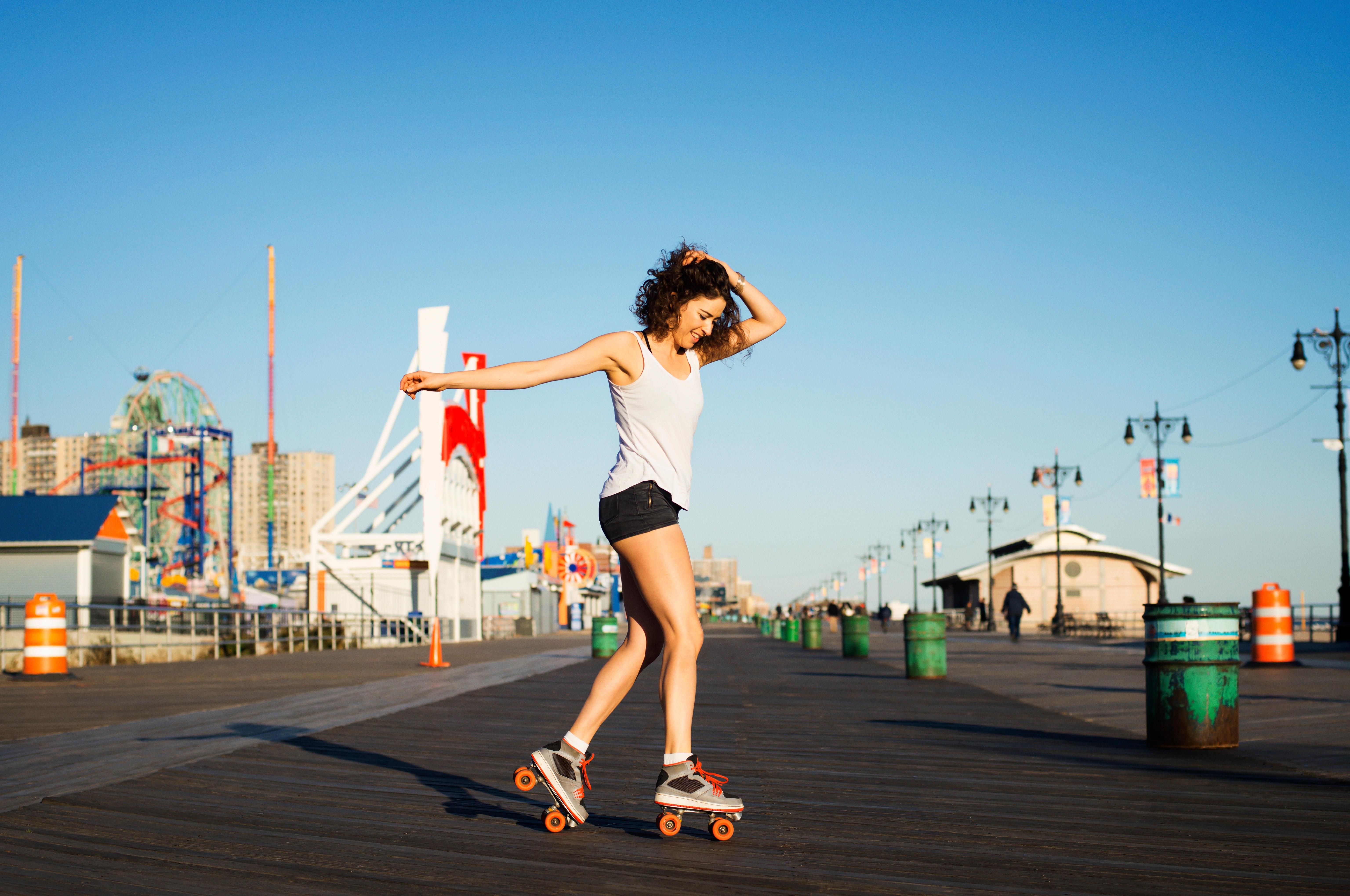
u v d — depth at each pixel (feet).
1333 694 38.32
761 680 49.93
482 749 21.99
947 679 50.78
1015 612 128.16
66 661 52.60
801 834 13.56
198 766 18.99
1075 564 224.33
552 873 11.32
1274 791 17.21
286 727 26.61
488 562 265.13
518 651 97.45
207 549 323.57
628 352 12.69
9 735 24.99
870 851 12.60
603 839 13.09
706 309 12.85
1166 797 16.60
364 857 11.97
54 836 12.89
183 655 88.94
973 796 16.70
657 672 52.44
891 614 277.44
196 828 13.44
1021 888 10.93
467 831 13.47
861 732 26.48
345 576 156.56
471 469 176.24
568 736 13.52
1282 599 56.08
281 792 16.25
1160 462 132.67
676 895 10.47
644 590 13.01
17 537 132.77
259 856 11.98
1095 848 12.85
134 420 295.48
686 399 13.01
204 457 301.02
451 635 162.30
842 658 77.36
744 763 20.56
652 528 12.84
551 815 13.41
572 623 279.90
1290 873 11.66
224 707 33.45
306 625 103.04
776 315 14.32
